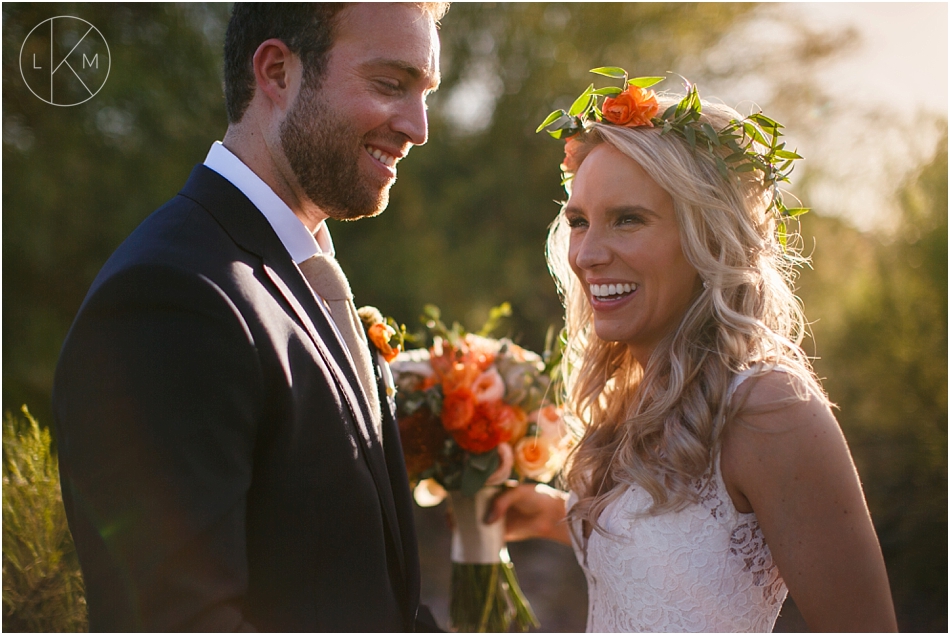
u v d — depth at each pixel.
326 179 1.58
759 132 1.68
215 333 1.24
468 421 2.10
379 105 1.56
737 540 1.52
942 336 5.13
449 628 2.32
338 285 1.62
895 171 5.71
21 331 5.36
